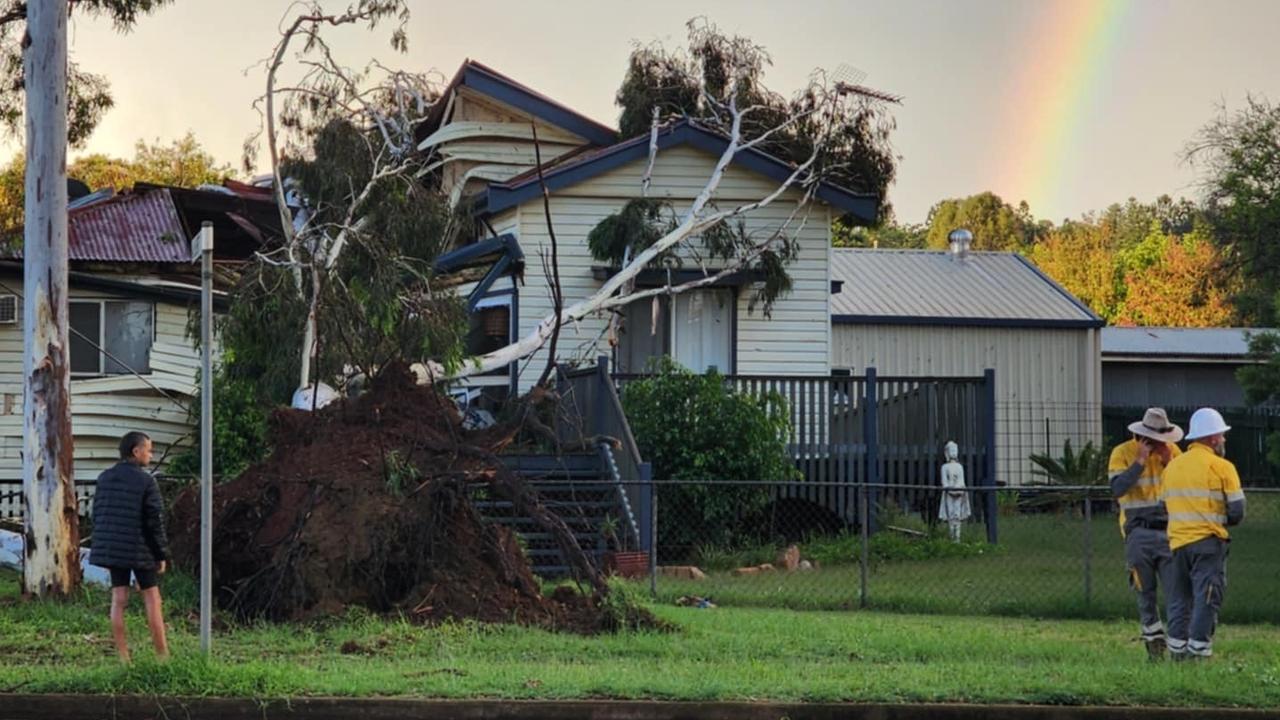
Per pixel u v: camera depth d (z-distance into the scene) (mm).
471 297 24484
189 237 27812
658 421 21484
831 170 27328
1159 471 12688
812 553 21203
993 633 14242
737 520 21656
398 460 14344
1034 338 32969
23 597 15109
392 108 25562
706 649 12477
